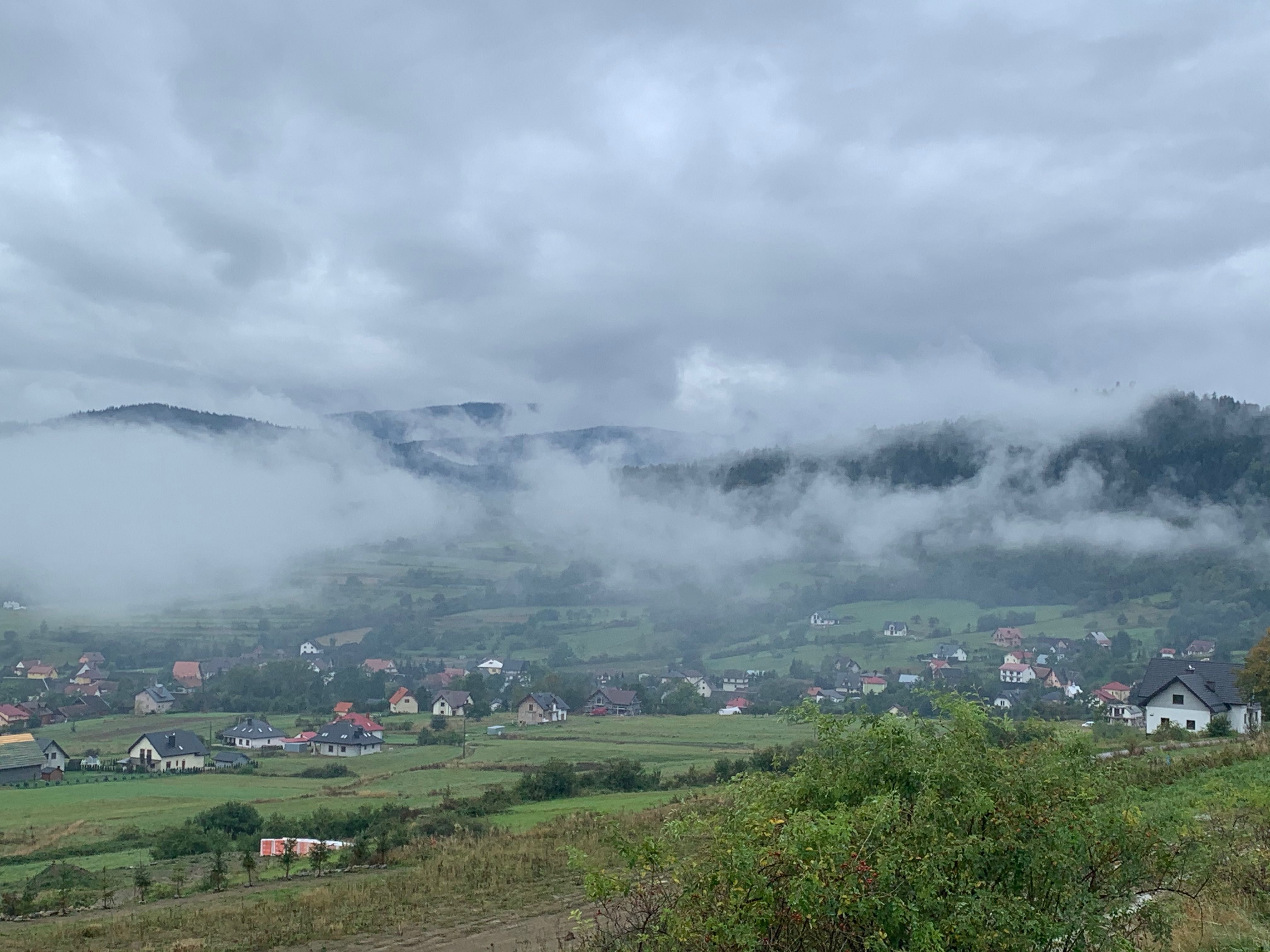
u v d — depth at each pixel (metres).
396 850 32.28
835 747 9.61
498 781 64.19
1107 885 8.90
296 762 87.38
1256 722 60.47
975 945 7.42
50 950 19.22
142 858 42.00
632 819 32.12
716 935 7.27
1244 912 10.77
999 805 8.58
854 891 7.10
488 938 18.27
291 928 19.66
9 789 72.56
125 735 108.81
